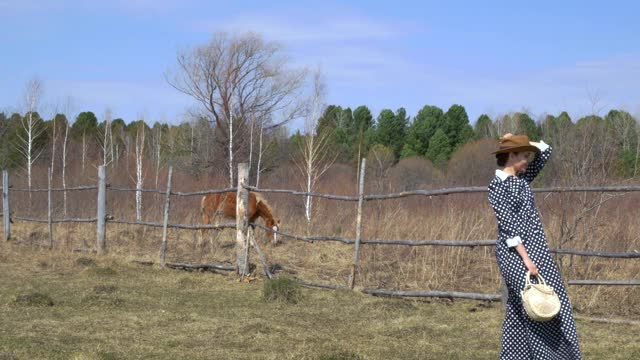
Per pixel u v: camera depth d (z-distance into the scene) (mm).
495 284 8875
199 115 27094
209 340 6285
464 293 7781
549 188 7254
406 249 10328
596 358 5820
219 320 7082
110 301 7777
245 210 9766
